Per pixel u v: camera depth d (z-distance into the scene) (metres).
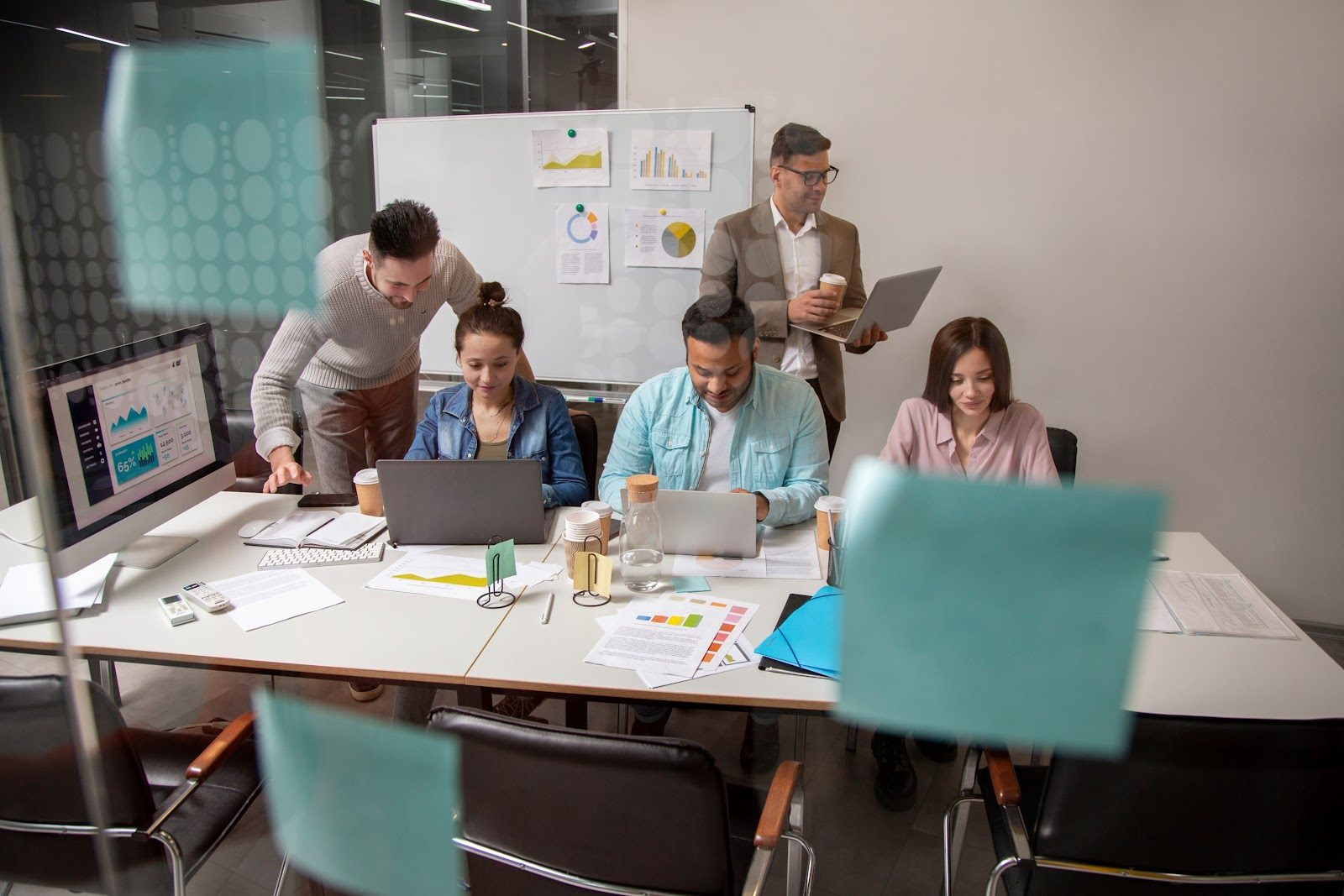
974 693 0.64
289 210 0.59
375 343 1.97
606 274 2.81
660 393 1.92
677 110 2.63
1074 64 2.34
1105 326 2.50
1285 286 2.33
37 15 2.26
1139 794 1.00
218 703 1.49
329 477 2.08
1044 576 0.62
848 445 2.67
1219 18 2.21
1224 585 1.53
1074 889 1.10
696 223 2.69
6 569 1.03
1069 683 0.64
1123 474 2.58
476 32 2.71
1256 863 1.02
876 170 2.53
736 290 2.67
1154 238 2.41
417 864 1.04
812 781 1.65
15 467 0.98
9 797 1.10
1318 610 2.42
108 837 1.14
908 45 2.43
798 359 2.61
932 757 1.65
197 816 1.30
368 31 2.71
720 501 1.61
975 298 2.57
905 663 0.67
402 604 1.50
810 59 2.52
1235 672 1.28
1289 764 0.94
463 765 0.99
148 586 1.57
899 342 2.61
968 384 1.58
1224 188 2.33
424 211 1.79
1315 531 2.42
